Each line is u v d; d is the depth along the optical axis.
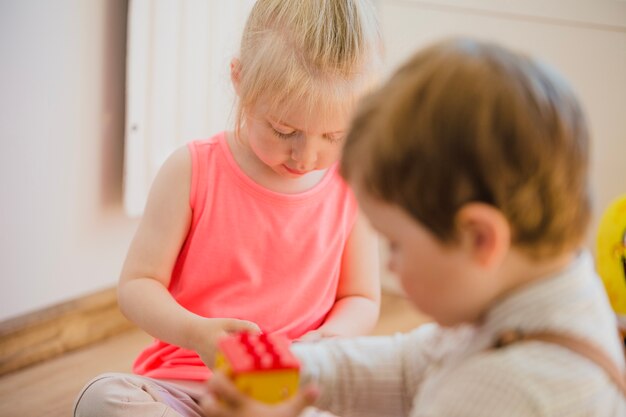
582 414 0.64
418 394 0.75
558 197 0.65
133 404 1.02
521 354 0.65
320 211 1.21
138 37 1.69
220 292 1.17
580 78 1.81
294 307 1.18
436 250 0.65
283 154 1.08
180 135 1.81
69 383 1.56
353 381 0.82
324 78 1.04
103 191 1.75
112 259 1.80
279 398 0.70
